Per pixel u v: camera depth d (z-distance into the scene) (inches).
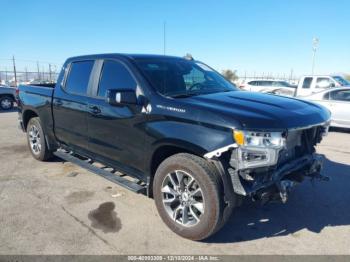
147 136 129.3
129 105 136.6
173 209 128.0
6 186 174.7
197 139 111.7
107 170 169.8
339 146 287.7
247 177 108.2
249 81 899.4
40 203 153.0
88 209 147.2
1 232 125.6
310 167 131.3
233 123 104.1
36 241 119.7
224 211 113.0
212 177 110.9
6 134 328.8
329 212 149.3
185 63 167.3
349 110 358.6
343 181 189.9
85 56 174.4
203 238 118.6
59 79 190.4
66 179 186.5
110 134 149.9
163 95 128.6
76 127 174.2
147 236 124.6
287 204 157.3
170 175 124.2
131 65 143.3
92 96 160.1
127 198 160.1
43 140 210.2
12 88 611.8
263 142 103.2
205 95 134.2
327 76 540.4
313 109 129.0
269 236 127.3
